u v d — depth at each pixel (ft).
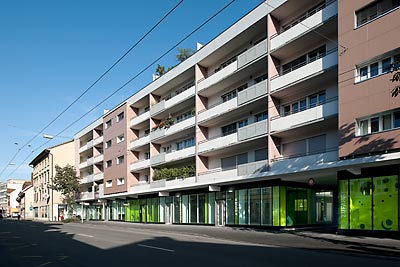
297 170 70.64
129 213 143.33
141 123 136.77
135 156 142.41
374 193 60.13
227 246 49.85
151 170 125.29
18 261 38.29
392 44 56.95
